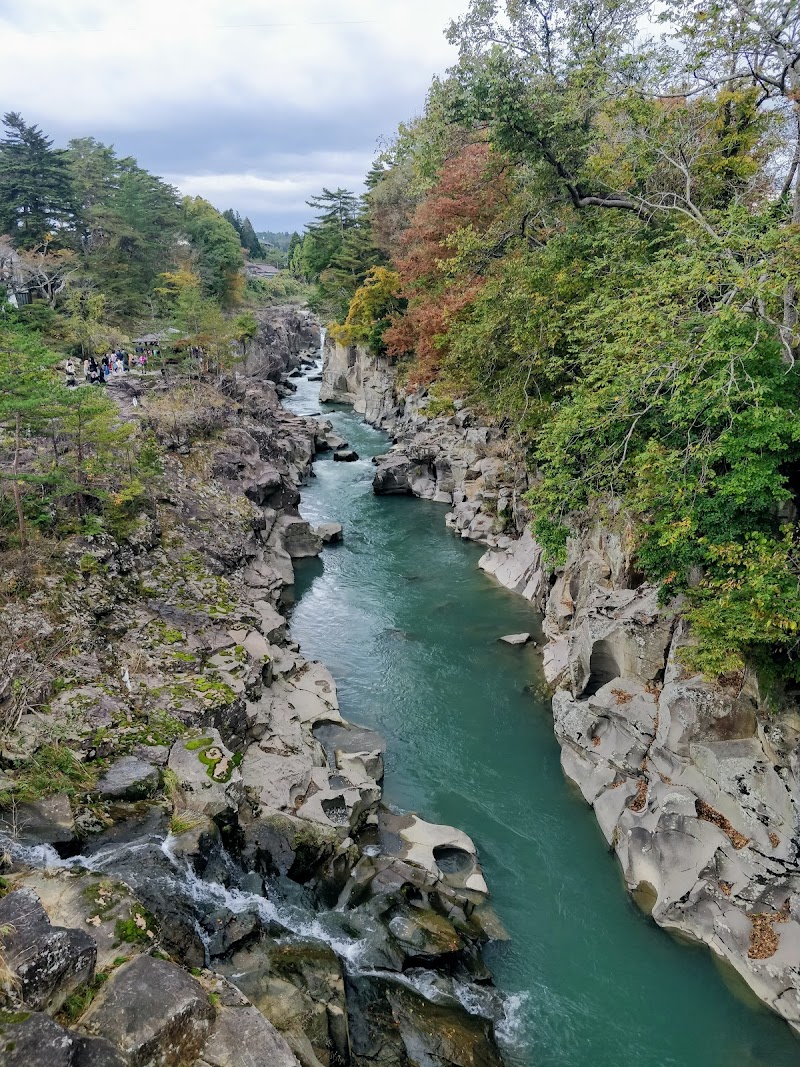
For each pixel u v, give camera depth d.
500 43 21.77
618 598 19.55
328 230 77.56
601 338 18.75
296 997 11.14
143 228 66.62
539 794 18.64
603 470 16.00
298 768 17.64
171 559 25.61
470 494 39.03
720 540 14.15
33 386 19.75
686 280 13.74
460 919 14.45
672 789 15.61
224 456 35.72
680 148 20.23
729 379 12.55
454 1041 11.67
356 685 23.72
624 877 15.86
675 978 13.61
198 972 9.84
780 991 12.63
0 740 14.00
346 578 32.81
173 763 15.66
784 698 13.53
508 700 22.75
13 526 21.11
